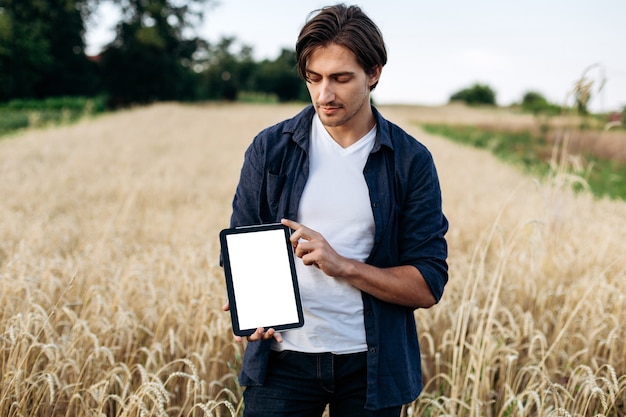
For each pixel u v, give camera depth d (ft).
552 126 107.55
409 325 7.34
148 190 32.89
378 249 6.89
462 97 319.27
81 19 204.95
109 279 14.02
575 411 9.97
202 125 98.63
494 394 11.07
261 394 7.02
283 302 6.70
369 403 6.75
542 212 25.04
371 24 6.30
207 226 23.31
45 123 101.14
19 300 11.43
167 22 217.56
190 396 10.89
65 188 32.42
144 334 12.32
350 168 6.88
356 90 6.31
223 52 276.82
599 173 54.70
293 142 7.07
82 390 10.00
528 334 12.62
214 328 11.60
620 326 12.60
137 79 211.20
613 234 21.90
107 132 74.84
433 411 10.14
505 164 56.85
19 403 9.02
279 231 6.79
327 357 6.80
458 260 17.52
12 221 21.33
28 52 184.55
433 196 6.97
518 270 15.74
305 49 6.25
